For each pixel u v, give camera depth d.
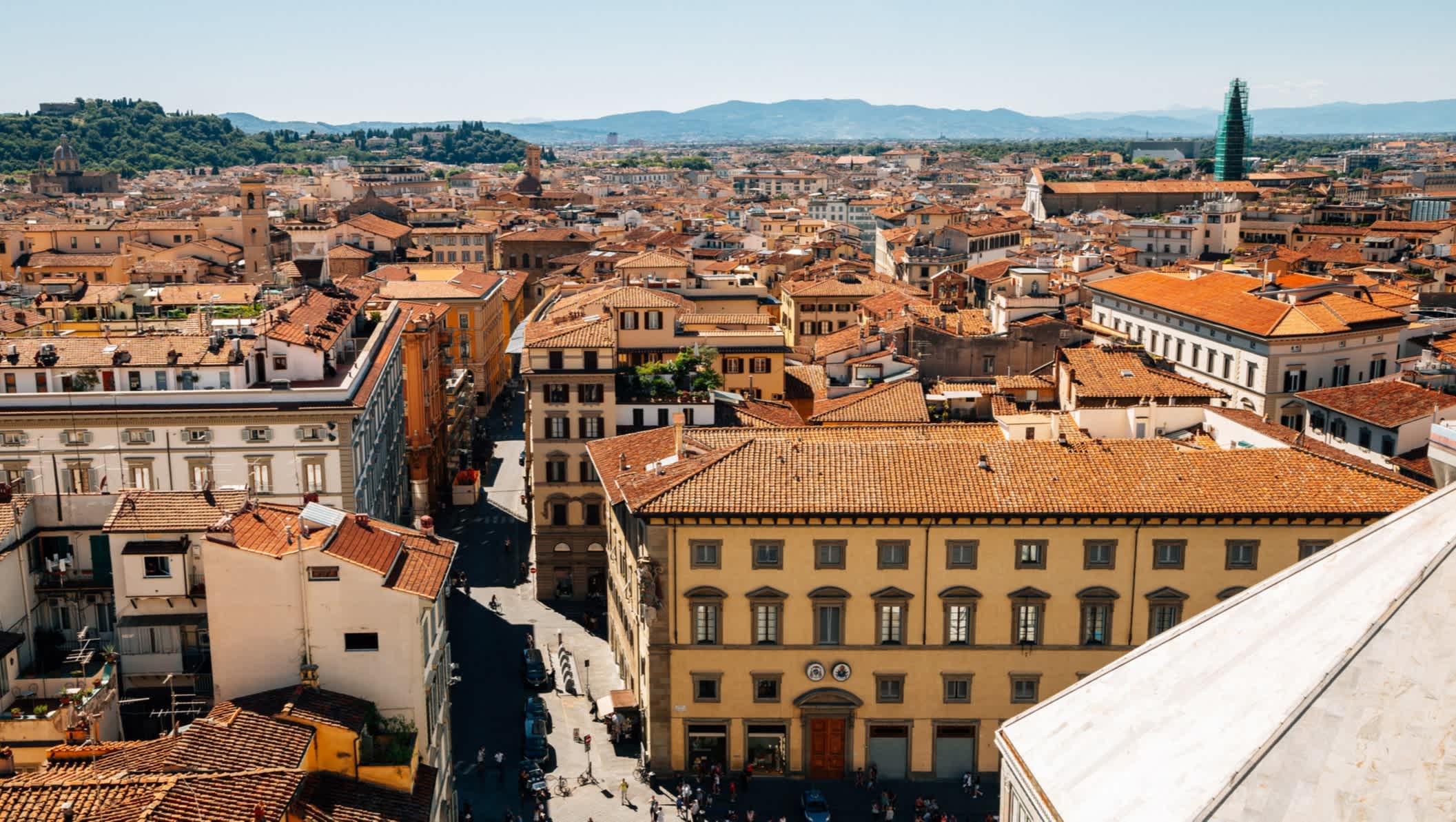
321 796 65.00
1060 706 42.28
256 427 110.88
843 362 159.12
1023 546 91.12
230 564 70.88
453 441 185.62
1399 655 32.53
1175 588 90.94
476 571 144.50
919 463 94.25
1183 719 37.06
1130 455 94.56
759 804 93.06
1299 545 89.75
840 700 93.88
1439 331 162.25
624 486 99.94
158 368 114.12
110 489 110.69
